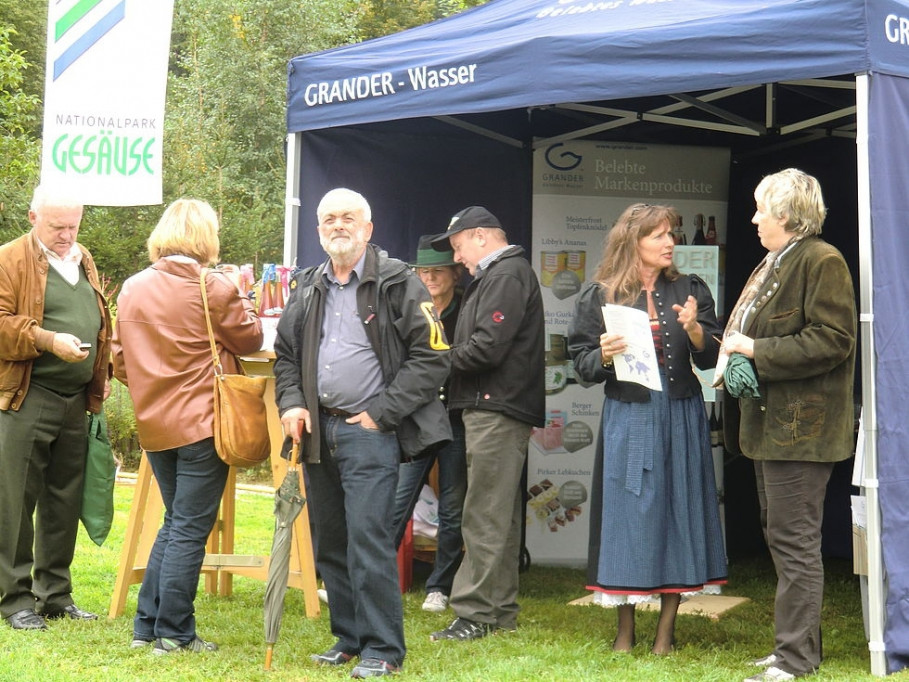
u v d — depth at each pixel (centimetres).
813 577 404
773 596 588
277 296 503
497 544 476
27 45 2550
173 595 434
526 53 468
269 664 414
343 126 599
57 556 490
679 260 505
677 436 448
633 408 446
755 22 418
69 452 484
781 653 407
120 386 1080
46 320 466
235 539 709
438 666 426
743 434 416
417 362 400
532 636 478
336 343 408
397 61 518
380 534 404
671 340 451
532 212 642
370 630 409
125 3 654
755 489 710
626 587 439
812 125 582
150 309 436
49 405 471
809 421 400
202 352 437
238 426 425
